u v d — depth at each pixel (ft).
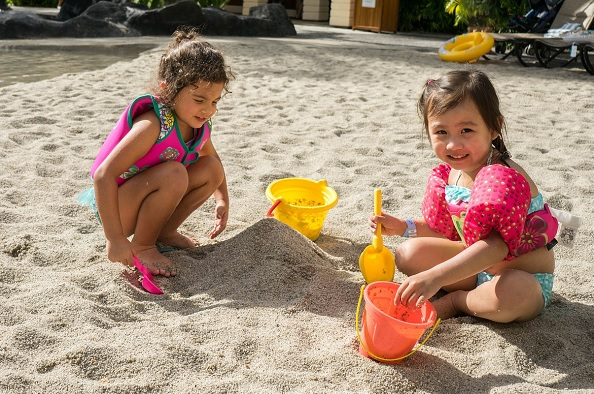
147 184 9.15
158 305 8.39
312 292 8.72
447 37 51.37
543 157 16.56
